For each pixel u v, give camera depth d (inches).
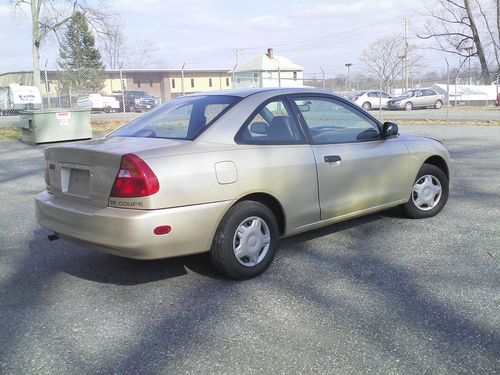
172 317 132.8
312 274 159.8
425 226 209.6
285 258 175.3
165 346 118.0
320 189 171.8
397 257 173.3
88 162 145.1
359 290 146.2
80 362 112.0
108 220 136.3
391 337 118.7
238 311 135.0
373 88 2261.3
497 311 130.6
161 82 2463.1
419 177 214.8
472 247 181.8
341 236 198.7
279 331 123.3
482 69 1539.1
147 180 133.6
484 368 105.2
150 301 143.3
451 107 1328.7
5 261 179.9
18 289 154.2
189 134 154.0
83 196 148.3
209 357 112.6
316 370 106.1
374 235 198.8
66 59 1226.6
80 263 176.7
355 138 188.5
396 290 145.5
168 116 172.9
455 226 208.7
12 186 330.3
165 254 139.5
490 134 600.4
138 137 163.6
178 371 107.3
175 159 139.4
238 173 148.9
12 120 963.3
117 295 148.3
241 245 152.9
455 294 141.6
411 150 205.6
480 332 120.0
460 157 410.3
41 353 116.1
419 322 125.8
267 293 146.1
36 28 981.8
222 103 165.0
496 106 1323.8
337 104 187.5
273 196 159.0
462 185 295.6
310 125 176.4
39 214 162.7
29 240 205.8
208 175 142.9
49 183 163.2
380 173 192.2
